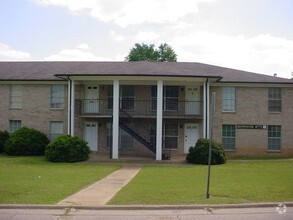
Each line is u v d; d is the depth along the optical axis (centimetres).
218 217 970
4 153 3008
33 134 2934
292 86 3073
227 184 1516
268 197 1210
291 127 3083
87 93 3123
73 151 2523
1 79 3077
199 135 3078
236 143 3056
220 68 3303
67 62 3488
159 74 2664
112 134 2800
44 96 3122
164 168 2219
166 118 2953
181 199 1173
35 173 1898
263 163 2530
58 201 1143
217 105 3058
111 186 1484
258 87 3077
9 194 1250
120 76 2688
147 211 1042
